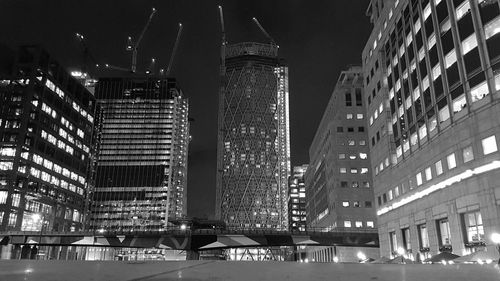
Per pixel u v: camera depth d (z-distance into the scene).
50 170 169.25
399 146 75.25
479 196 48.53
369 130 96.19
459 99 53.59
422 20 64.25
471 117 50.66
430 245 60.62
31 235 103.25
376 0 91.81
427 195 62.19
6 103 160.00
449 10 55.84
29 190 154.00
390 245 79.62
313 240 93.69
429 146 61.53
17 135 154.75
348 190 125.25
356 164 127.88
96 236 99.62
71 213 183.50
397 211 75.44
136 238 97.88
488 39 48.69
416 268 8.55
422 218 63.78
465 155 51.94
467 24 52.28
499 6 47.66
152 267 8.07
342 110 133.50
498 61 47.00
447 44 56.56
